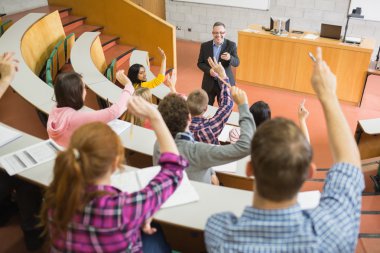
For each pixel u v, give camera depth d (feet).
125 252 3.39
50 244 3.48
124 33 20.59
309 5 23.66
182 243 6.18
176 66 22.34
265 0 24.70
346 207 2.86
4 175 6.66
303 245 2.65
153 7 27.66
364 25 22.68
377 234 7.68
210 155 5.32
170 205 4.60
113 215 3.20
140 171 5.10
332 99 3.32
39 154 5.91
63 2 20.83
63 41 15.34
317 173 12.05
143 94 8.44
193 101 7.20
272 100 18.61
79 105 7.16
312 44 18.02
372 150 11.94
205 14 27.17
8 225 7.80
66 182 3.08
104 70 16.49
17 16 19.34
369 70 17.24
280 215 2.73
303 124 8.43
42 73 15.05
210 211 4.53
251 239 2.77
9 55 5.40
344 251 2.70
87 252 3.29
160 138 3.81
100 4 20.18
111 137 3.32
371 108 17.83
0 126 6.79
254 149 2.80
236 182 7.83
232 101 7.66
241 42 19.72
